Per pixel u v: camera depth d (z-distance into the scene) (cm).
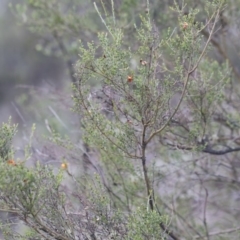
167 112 568
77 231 535
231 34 872
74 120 862
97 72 521
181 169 757
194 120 647
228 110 769
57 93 873
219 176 788
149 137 554
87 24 935
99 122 547
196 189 908
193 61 576
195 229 755
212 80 724
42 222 516
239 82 848
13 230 543
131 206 644
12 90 2220
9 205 493
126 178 670
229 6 826
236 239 755
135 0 830
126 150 558
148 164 714
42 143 783
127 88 529
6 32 2297
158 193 711
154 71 540
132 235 515
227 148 731
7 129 517
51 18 948
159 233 518
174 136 704
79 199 583
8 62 2270
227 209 874
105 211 542
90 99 552
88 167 661
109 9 862
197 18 798
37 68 2148
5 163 474
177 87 593
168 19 834
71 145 655
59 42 1013
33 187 493
